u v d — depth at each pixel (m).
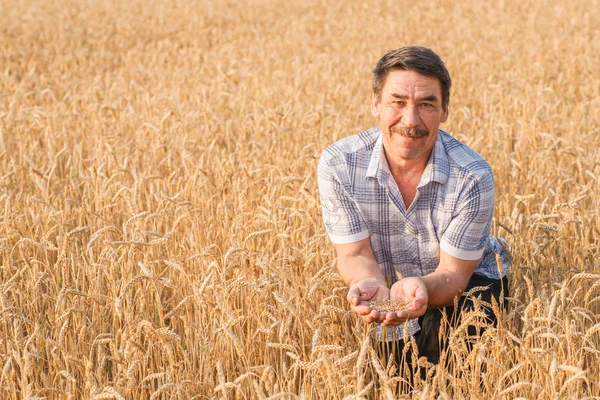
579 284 3.96
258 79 11.09
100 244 4.75
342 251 3.68
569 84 10.23
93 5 21.08
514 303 3.68
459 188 3.47
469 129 7.73
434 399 3.00
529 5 19.42
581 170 5.60
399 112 3.31
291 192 5.46
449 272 3.46
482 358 2.86
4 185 5.92
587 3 19.31
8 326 3.80
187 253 4.28
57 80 11.54
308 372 3.07
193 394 3.25
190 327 3.65
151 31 17.78
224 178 5.42
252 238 4.32
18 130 7.60
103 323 3.82
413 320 3.81
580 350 3.14
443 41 14.75
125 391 3.11
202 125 7.82
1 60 14.20
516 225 4.39
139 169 6.50
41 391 3.22
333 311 3.61
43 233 4.54
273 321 3.67
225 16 19.73
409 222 3.59
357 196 3.61
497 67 11.83
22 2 21.02
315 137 7.03
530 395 3.06
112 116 8.69
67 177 6.26
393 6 20.25
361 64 12.06
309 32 17.00
